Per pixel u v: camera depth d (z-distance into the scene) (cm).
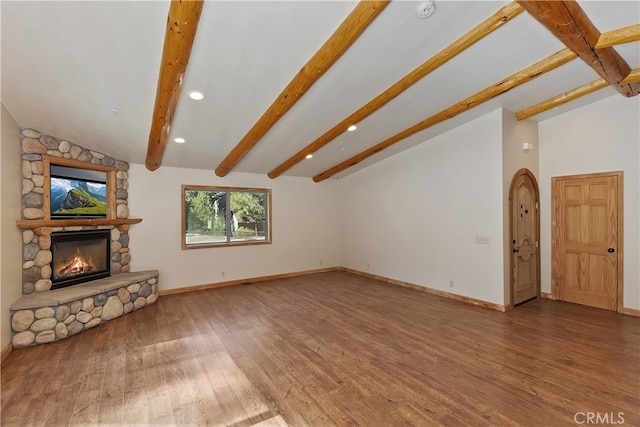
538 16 230
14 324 320
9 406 224
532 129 487
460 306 458
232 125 408
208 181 595
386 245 631
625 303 414
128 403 227
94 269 446
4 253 311
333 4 224
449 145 502
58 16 208
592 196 443
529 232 480
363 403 225
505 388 241
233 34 242
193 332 365
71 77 275
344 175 737
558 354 296
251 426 202
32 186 367
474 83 358
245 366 282
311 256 724
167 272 547
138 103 328
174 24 211
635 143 403
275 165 606
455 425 200
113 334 360
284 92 328
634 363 277
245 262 631
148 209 532
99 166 452
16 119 343
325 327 378
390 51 286
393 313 429
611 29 265
